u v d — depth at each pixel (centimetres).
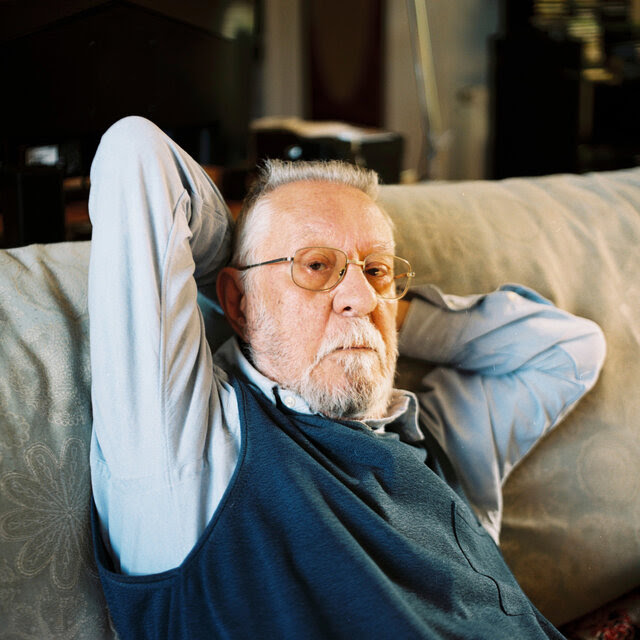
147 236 97
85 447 100
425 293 129
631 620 133
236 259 117
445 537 106
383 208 138
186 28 168
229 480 97
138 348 96
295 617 90
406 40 463
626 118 411
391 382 117
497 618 103
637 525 137
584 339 132
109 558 100
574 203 152
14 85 140
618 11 412
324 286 111
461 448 129
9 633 88
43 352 101
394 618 90
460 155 486
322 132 304
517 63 420
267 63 443
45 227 154
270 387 110
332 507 97
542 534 131
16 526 90
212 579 92
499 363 133
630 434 138
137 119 101
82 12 144
